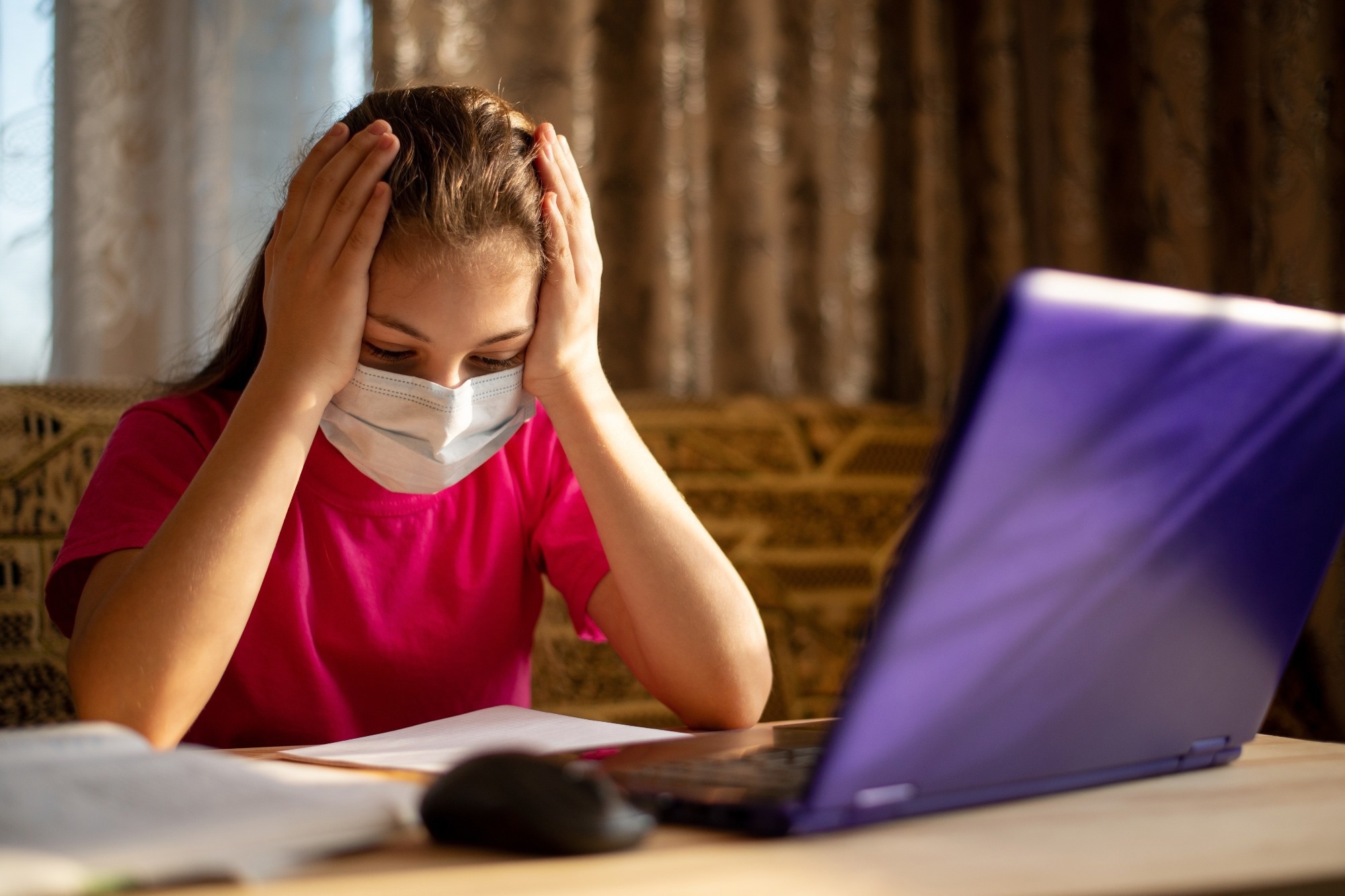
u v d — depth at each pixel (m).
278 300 0.96
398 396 0.98
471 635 1.19
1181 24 2.43
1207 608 0.58
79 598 1.00
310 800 0.48
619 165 2.34
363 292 0.95
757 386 2.41
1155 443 0.50
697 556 1.04
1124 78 2.55
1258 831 0.51
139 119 2.09
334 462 1.15
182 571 0.85
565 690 1.65
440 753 0.74
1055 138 2.54
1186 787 0.62
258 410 0.92
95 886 0.40
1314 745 0.78
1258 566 0.60
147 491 1.04
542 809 0.46
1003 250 2.52
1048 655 0.51
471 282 0.94
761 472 1.94
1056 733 0.56
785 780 0.57
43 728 0.60
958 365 2.57
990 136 2.54
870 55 2.53
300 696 1.12
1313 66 2.23
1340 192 2.21
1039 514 0.47
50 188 2.05
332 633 1.14
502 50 2.24
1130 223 2.52
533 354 1.04
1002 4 2.54
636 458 1.06
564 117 2.27
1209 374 0.50
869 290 2.52
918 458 2.08
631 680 1.68
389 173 0.97
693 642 1.01
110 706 0.82
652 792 0.55
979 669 0.49
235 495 0.88
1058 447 0.46
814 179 2.48
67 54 2.06
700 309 2.39
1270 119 2.29
